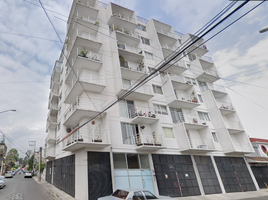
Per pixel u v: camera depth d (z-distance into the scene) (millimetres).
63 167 16547
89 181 11000
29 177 34719
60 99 23438
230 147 18000
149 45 21859
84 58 14492
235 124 21109
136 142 14094
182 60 21922
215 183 16031
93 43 15742
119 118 14289
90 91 14461
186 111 18984
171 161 14984
